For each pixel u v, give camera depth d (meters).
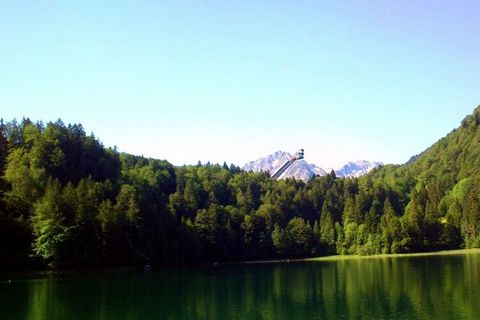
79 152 177.25
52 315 66.75
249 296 84.56
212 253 191.25
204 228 190.25
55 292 88.75
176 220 180.12
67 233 124.44
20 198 128.75
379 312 65.75
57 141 166.38
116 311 69.75
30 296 83.38
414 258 173.75
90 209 135.25
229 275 127.06
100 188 152.38
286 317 64.88
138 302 77.94
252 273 133.50
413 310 66.12
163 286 99.31
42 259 122.94
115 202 157.62
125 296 84.31
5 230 118.94
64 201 129.00
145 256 149.75
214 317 65.56
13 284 101.25
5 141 159.12
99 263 134.75
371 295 81.25
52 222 122.56
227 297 83.56
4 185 132.75
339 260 191.75
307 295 84.56
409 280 100.12
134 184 178.38
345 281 104.38
